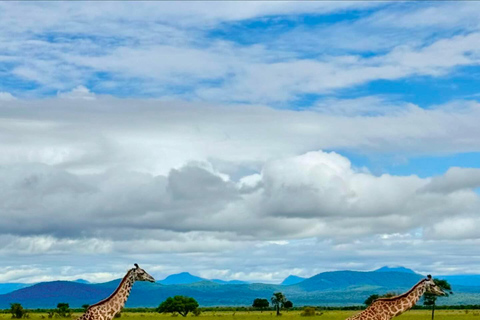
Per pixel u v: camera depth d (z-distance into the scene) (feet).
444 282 305.32
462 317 380.37
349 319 104.27
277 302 547.08
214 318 444.14
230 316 500.74
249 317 474.08
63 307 474.49
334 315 494.59
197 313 513.04
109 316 105.60
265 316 504.02
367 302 364.38
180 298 508.53
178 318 451.53
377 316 103.14
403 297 103.91
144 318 441.68
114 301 106.42
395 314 103.35
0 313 618.85
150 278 109.60
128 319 419.95
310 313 501.15
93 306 105.29
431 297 314.55
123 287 107.24
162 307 503.61
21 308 449.89
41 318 443.32
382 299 104.12
